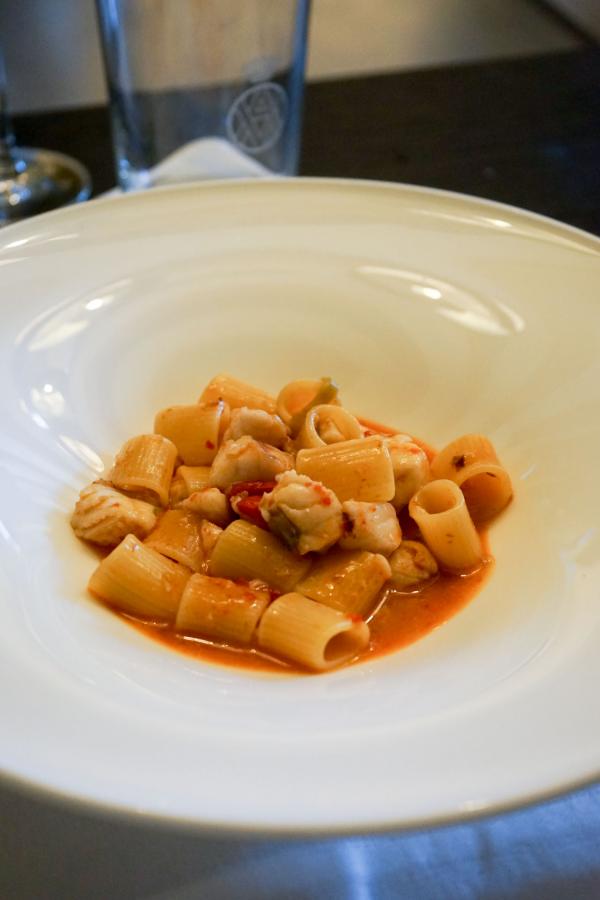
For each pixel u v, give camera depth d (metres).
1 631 0.29
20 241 0.41
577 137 0.63
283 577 0.35
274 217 0.43
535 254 0.41
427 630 0.34
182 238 0.43
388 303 0.42
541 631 0.30
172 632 0.33
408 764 0.25
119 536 0.36
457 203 0.43
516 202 0.57
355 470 0.36
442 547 0.35
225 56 0.53
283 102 0.55
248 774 0.24
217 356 0.43
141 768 0.25
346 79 0.69
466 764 0.25
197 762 0.25
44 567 0.33
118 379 0.41
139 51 0.52
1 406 0.37
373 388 0.42
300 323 0.43
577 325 0.39
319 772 0.25
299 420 0.40
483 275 0.42
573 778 0.24
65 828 0.28
